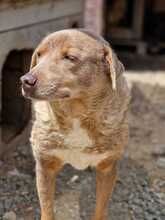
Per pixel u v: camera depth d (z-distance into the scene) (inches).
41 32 80.6
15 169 73.1
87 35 52.6
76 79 50.9
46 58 50.7
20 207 65.1
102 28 118.6
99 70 52.0
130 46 140.1
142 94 108.0
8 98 82.7
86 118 53.4
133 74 117.0
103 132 54.1
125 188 70.7
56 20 85.0
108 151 55.2
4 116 83.3
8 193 67.6
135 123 94.8
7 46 72.2
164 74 118.3
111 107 53.7
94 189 69.8
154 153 82.4
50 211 57.9
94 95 52.3
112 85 51.7
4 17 70.7
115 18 142.3
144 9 143.6
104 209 59.3
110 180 57.9
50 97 50.1
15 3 72.1
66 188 69.8
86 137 54.2
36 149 55.9
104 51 52.2
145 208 66.5
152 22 148.8
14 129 81.2
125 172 75.0
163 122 96.4
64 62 50.5
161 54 139.6
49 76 49.8
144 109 102.2
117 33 139.9
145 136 89.4
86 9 111.8
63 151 55.2
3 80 82.1
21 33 75.2
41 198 57.4
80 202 67.0
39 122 55.0
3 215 63.3
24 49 78.6
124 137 55.8
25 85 49.3
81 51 50.9
